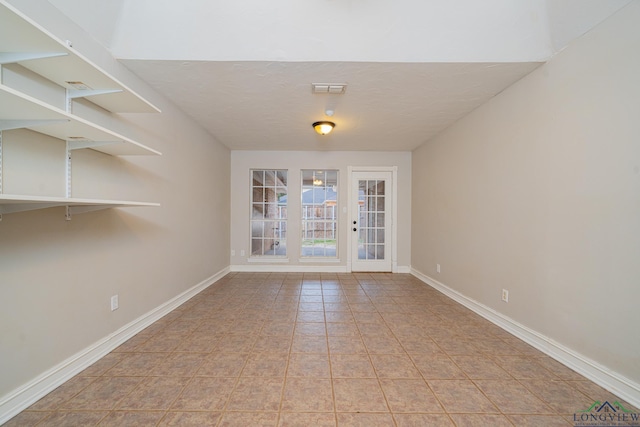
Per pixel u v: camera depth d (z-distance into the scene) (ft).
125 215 7.10
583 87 5.67
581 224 5.74
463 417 4.60
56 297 5.22
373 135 12.90
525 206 7.28
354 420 4.52
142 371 5.79
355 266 16.22
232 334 7.64
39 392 4.87
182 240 10.06
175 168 9.47
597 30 5.39
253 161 16.08
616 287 5.08
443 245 11.93
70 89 5.30
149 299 8.14
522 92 7.38
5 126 4.11
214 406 4.80
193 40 6.47
